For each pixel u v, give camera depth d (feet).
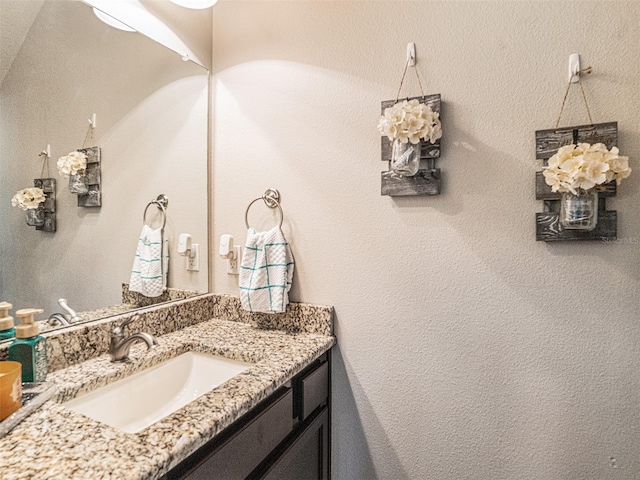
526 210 3.31
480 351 3.50
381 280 3.86
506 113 3.36
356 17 3.92
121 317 3.60
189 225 4.50
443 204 3.59
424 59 3.64
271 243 4.13
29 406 2.30
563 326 3.23
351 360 4.01
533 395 3.34
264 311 4.06
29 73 3.06
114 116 3.73
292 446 3.26
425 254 3.68
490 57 3.40
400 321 3.80
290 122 4.25
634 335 3.03
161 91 4.15
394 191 3.68
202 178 4.62
